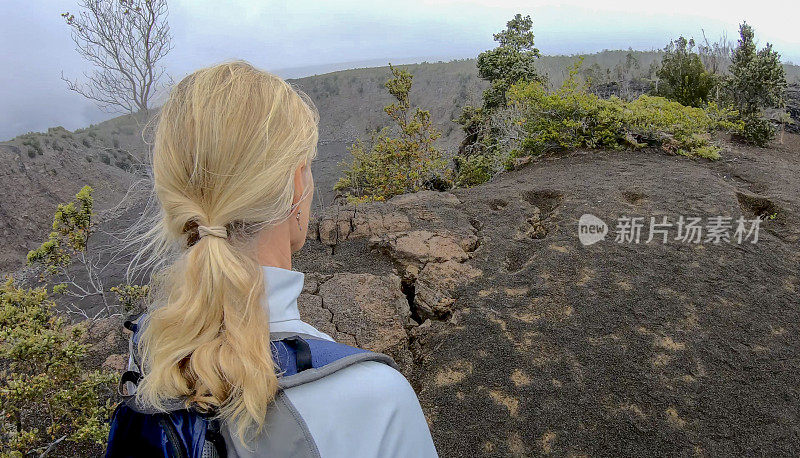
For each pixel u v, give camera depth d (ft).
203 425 2.34
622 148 30.96
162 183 2.57
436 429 11.27
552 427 11.16
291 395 2.34
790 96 52.65
